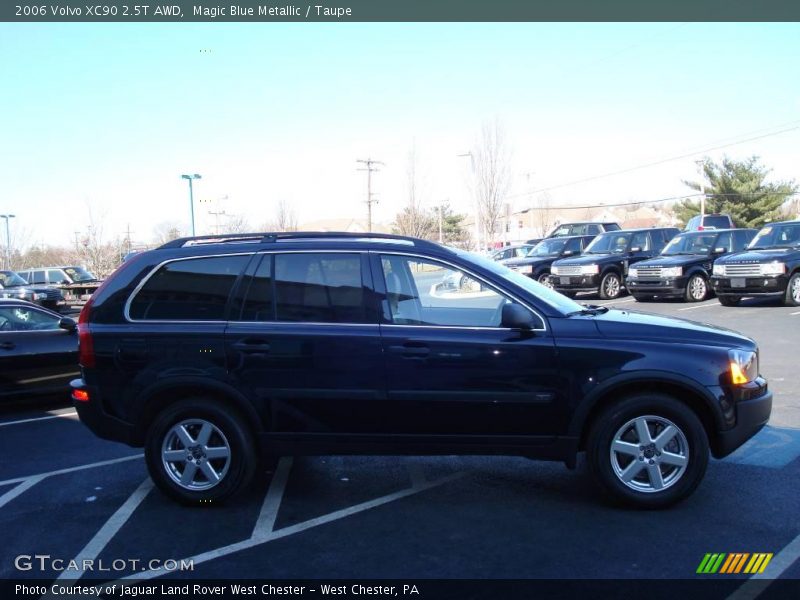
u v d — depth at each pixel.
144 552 4.17
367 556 4.04
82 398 4.95
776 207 50.22
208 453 4.82
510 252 28.70
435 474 5.52
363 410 4.66
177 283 4.95
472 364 4.57
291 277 4.85
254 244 4.98
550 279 20.55
